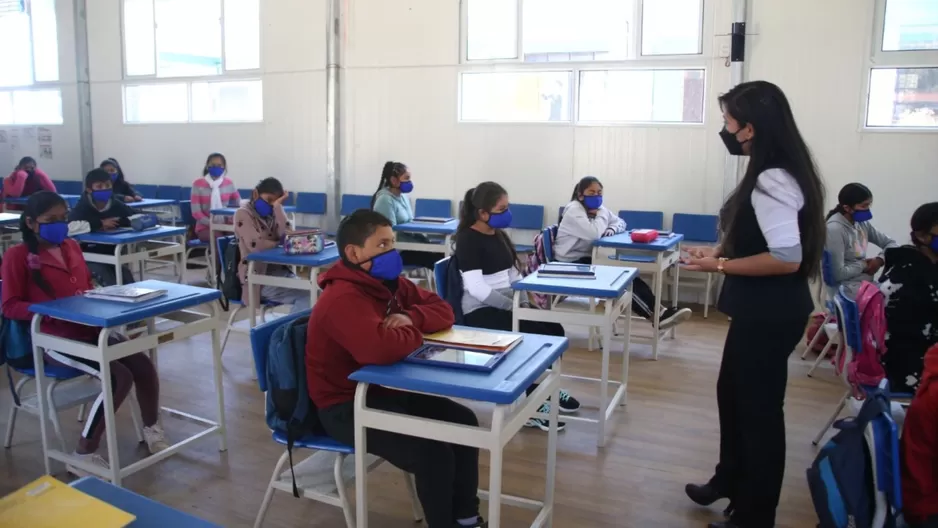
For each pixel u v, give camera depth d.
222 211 5.98
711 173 5.64
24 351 2.62
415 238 5.31
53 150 8.89
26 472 2.66
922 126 5.09
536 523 2.06
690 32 5.59
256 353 2.01
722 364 2.25
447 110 6.52
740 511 2.13
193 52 7.77
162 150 8.15
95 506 1.01
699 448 2.95
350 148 7.00
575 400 3.32
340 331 1.80
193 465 2.72
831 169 5.32
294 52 7.08
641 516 2.40
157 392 2.75
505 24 6.21
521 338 1.97
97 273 4.39
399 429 1.72
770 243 1.89
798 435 3.09
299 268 4.38
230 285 3.87
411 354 1.79
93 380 2.82
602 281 2.92
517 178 6.34
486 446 1.62
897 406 2.27
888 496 1.68
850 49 5.14
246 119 7.58
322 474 2.12
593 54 5.95
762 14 5.32
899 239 5.23
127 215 4.67
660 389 3.67
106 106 8.45
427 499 1.81
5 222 5.14
